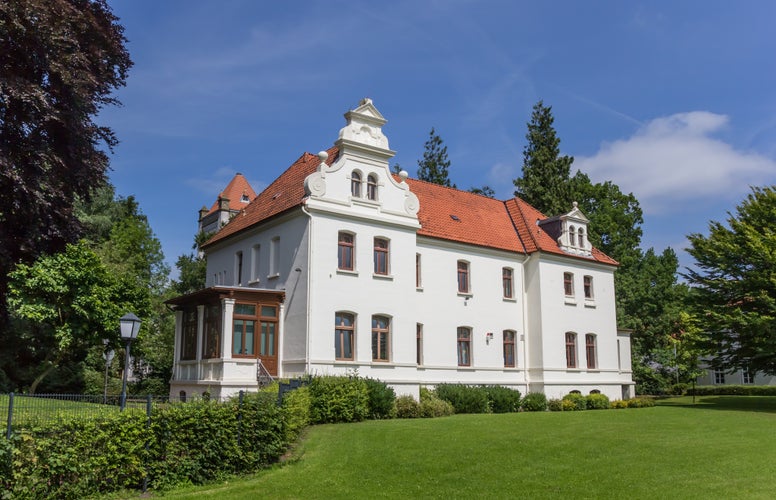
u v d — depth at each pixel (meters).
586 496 11.03
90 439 10.84
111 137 24.30
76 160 22.00
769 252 30.06
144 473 11.30
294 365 24.05
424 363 28.31
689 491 11.29
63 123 20.38
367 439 16.47
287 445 14.98
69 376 30.44
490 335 31.16
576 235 35.59
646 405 32.88
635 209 52.81
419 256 29.23
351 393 21.12
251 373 23.38
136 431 11.41
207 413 12.59
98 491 10.81
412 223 27.73
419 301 28.73
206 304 25.20
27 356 28.14
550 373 32.25
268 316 24.70
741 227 31.94
